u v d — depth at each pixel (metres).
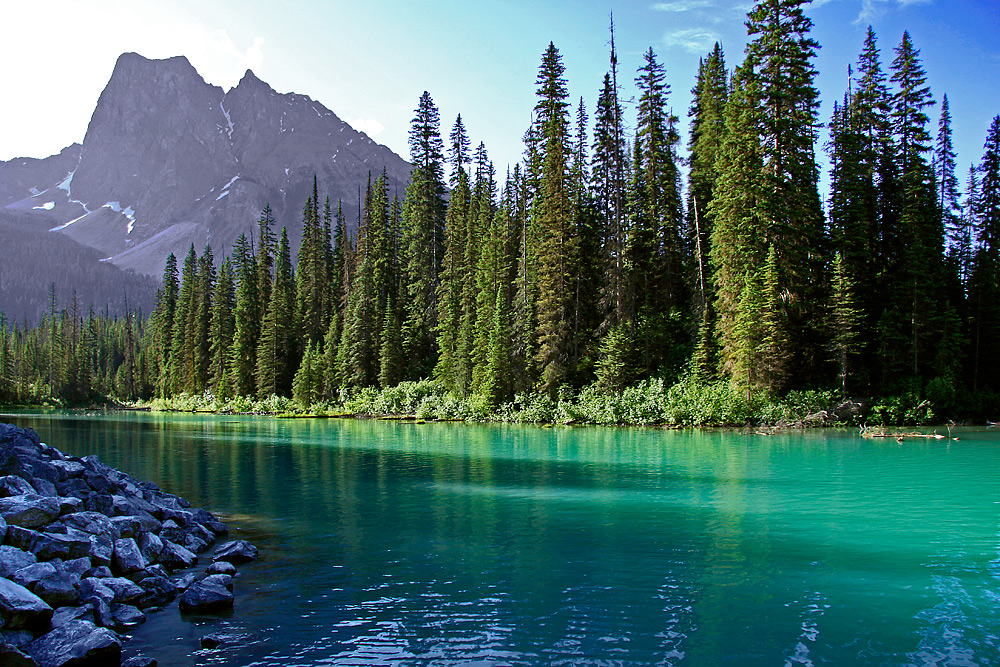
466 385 54.72
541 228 52.78
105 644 6.82
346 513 14.58
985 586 9.01
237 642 7.38
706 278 51.28
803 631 7.47
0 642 6.79
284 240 96.31
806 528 12.53
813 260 42.06
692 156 55.31
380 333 68.44
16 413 81.75
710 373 42.75
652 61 51.94
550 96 51.44
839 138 45.44
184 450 29.31
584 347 51.22
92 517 10.81
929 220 45.66
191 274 106.12
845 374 39.41
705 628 7.59
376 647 7.20
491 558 10.66
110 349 144.50
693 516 13.79
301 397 70.94
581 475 20.16
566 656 6.88
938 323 42.56
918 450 25.61
